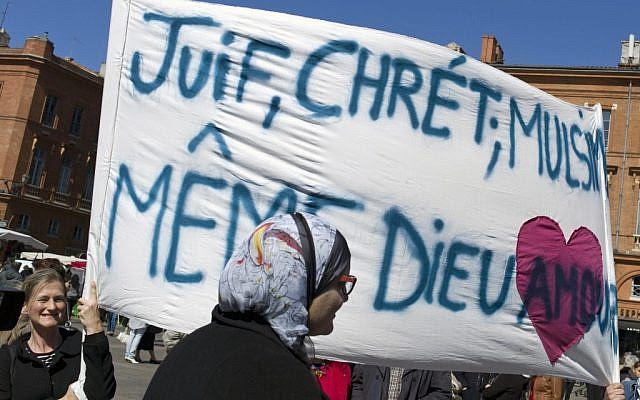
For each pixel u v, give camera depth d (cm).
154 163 344
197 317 329
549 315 390
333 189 346
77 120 4975
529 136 401
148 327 1397
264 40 355
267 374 168
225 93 349
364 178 350
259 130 346
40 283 359
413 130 364
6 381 347
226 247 336
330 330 196
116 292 334
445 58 378
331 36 360
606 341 418
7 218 4478
